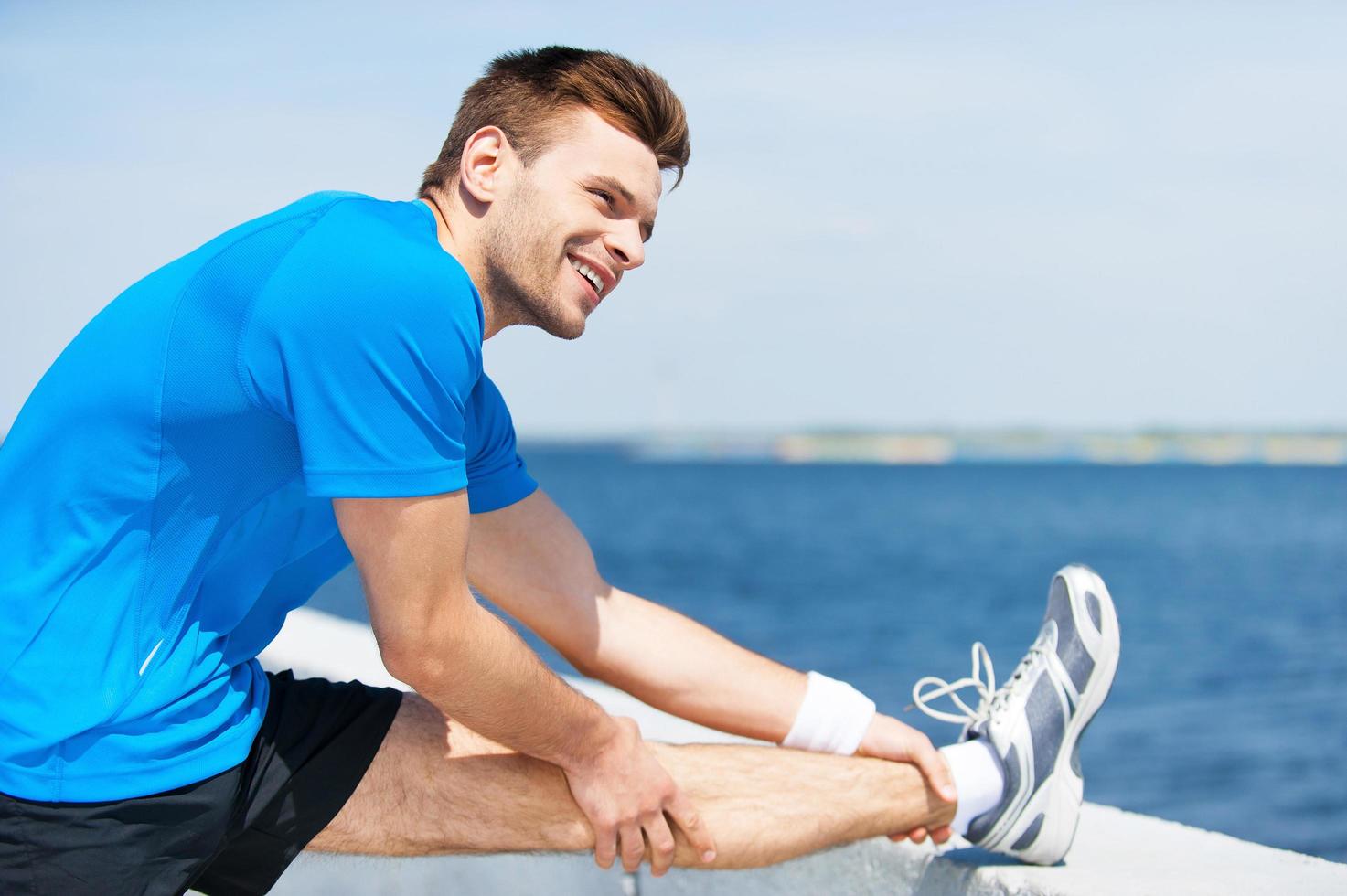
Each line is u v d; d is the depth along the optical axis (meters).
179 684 1.49
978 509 64.75
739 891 2.00
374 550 1.48
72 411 1.46
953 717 2.04
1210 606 19.22
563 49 1.73
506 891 2.13
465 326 1.50
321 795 1.67
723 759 1.90
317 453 1.44
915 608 20.41
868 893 1.98
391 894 2.22
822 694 2.01
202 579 1.52
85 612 1.44
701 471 164.12
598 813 1.71
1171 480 130.25
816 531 45.97
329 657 3.11
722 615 19.50
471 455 1.91
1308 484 114.06
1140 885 1.76
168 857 1.51
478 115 1.71
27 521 1.46
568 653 2.05
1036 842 1.85
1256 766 7.53
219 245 1.50
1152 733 8.67
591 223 1.68
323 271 1.44
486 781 1.73
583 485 109.38
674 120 1.72
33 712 1.42
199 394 1.45
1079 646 1.90
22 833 1.43
